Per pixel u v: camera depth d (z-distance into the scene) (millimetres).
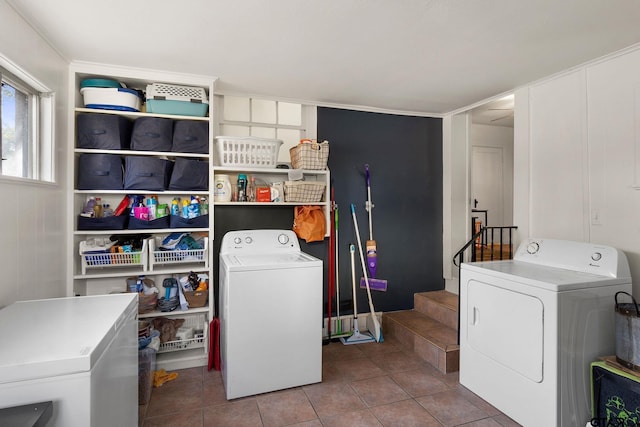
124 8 1616
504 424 1859
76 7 1602
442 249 3615
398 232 3445
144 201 2600
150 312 2469
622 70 2082
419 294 3455
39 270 1854
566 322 1674
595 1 1551
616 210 2117
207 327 2588
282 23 1760
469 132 3520
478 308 2135
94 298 1544
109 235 2590
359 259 3301
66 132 2223
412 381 2334
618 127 2104
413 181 3498
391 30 1830
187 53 2127
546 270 2041
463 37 1909
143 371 2072
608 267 1854
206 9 1633
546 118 2549
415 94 2898
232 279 2070
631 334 1567
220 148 2600
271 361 2172
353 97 2980
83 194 2457
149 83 2531
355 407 2025
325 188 2994
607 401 1631
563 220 2436
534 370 1756
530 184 2676
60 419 938
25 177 1826
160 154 2490
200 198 2807
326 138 3184
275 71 2402
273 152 2727
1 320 1238
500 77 2520
